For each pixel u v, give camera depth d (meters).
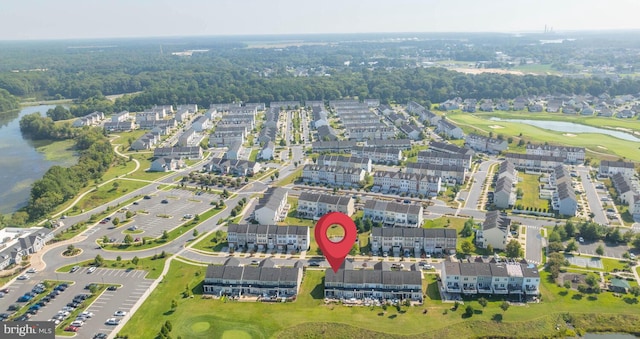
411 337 199.00
